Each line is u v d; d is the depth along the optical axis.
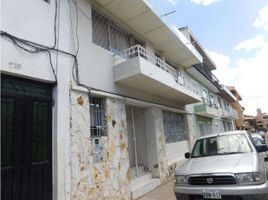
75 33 5.43
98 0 6.48
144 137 8.45
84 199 4.69
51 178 4.25
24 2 4.21
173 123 10.66
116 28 7.57
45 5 4.67
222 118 23.66
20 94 4.02
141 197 6.46
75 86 5.06
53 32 4.75
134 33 8.44
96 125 5.81
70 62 5.07
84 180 4.78
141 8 7.11
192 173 4.43
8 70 3.72
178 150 10.41
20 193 3.72
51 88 4.64
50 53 4.58
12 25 3.91
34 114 4.20
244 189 3.82
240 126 37.06
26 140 3.97
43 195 4.05
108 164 5.61
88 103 5.36
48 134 4.38
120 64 6.55
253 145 5.18
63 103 4.66
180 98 10.17
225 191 3.93
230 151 5.25
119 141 6.20
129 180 6.20
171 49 10.51
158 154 8.14
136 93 7.60
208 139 5.98
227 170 4.11
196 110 13.77
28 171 3.90
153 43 9.73
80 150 4.84
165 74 7.74
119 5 6.83
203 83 18.20
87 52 5.71
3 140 3.62
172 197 6.21
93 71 5.79
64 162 4.41
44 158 4.21
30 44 4.18
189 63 12.73
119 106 6.57
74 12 5.54
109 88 6.30
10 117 3.79
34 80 4.31
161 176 7.98
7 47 3.77
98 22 6.71
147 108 8.63
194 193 4.23
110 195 5.41
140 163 8.13
